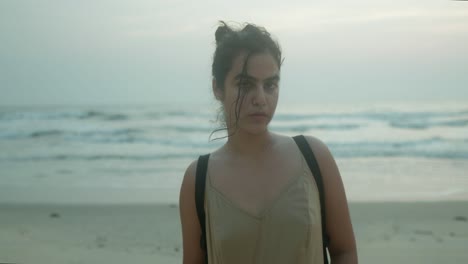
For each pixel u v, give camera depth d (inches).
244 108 70.3
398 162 676.7
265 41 70.6
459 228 303.1
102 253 259.9
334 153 787.4
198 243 77.6
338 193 72.1
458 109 1518.2
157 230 307.6
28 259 250.4
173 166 684.7
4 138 1042.7
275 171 71.2
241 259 68.1
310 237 67.2
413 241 275.1
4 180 566.9
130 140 1024.9
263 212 68.1
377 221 326.0
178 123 1300.4
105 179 571.2
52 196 446.6
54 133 1102.4
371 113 1428.4
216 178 73.6
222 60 72.3
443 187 477.4
